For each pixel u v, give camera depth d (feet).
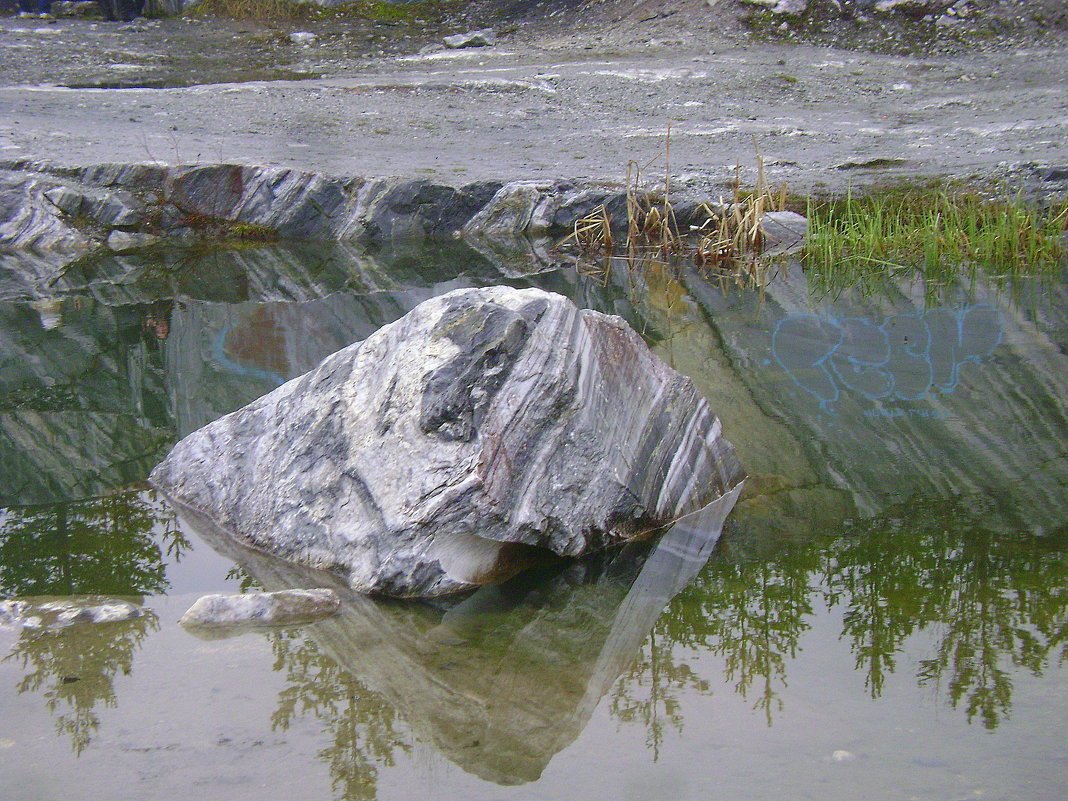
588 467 10.90
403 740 7.52
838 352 18.61
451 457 10.12
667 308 22.17
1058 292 22.61
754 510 12.05
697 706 7.90
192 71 47.47
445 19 56.59
